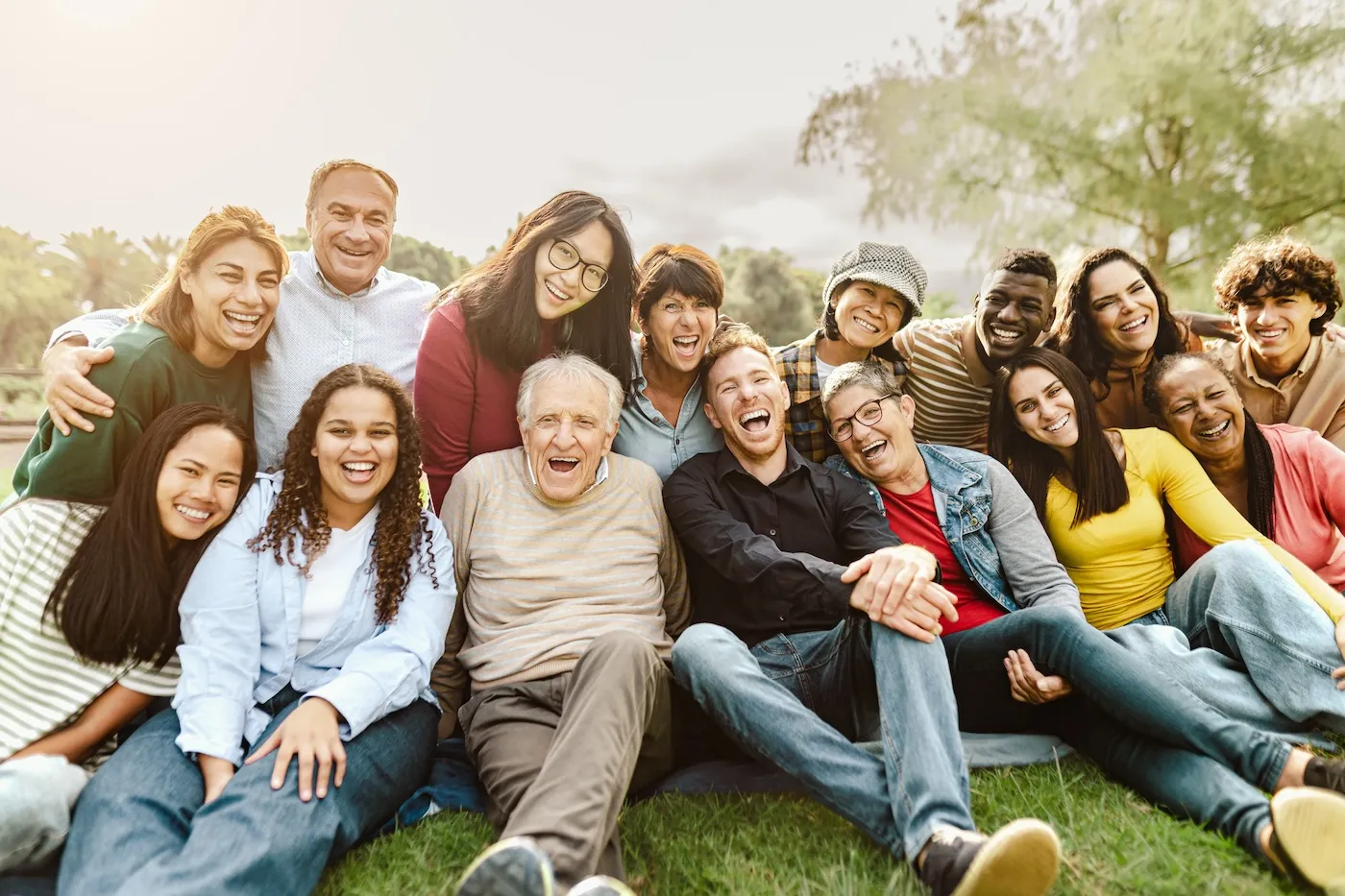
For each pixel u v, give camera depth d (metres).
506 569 2.64
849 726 2.48
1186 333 3.74
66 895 1.73
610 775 1.87
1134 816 2.15
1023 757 2.48
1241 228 9.69
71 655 2.22
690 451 3.23
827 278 3.62
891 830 1.98
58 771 1.91
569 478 2.63
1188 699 2.18
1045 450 3.17
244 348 2.72
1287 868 1.83
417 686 2.29
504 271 3.16
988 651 2.47
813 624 2.62
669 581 2.93
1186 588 2.87
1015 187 11.07
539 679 2.46
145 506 2.26
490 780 2.12
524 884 1.54
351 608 2.36
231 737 2.07
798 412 3.54
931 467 3.05
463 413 3.15
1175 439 3.25
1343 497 3.17
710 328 3.20
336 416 2.32
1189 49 10.02
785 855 2.03
